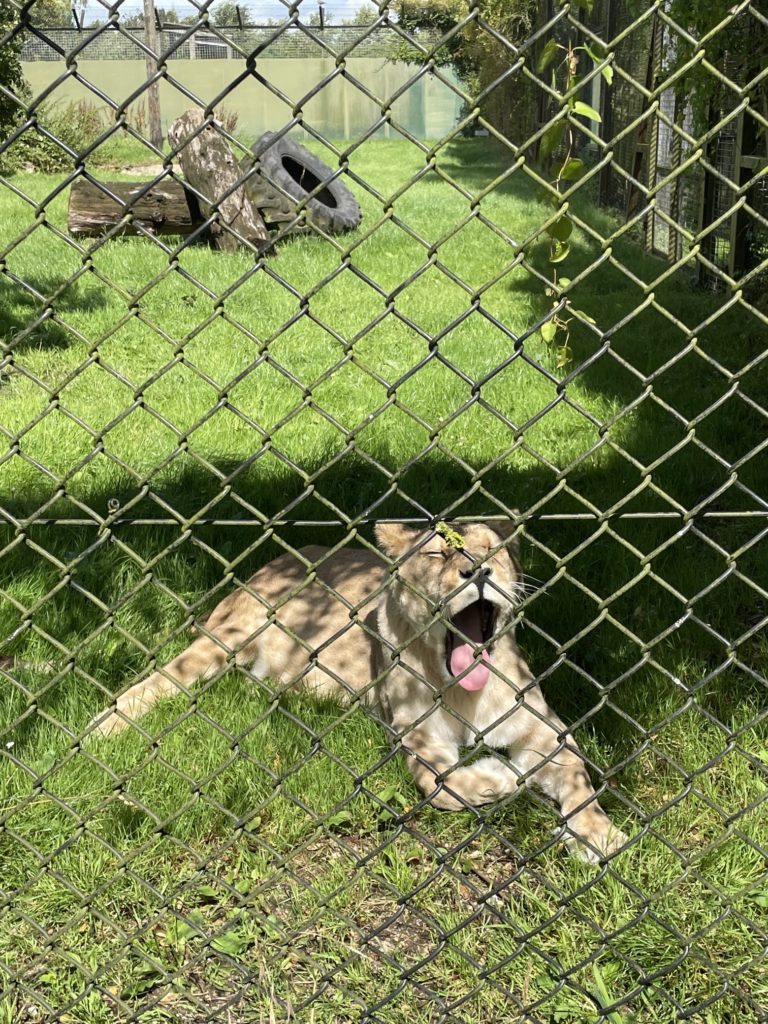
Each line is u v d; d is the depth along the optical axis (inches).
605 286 436.5
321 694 159.8
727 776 134.9
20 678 154.6
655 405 277.4
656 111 72.7
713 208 407.2
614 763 140.4
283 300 414.3
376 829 129.7
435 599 138.7
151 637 171.8
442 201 697.0
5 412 272.5
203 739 142.3
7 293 402.6
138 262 461.7
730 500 217.8
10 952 109.6
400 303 412.8
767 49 261.7
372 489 223.0
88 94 1196.5
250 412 277.3
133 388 82.2
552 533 204.4
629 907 113.7
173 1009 103.0
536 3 721.6
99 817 127.0
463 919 114.1
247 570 192.7
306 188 588.1
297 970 107.3
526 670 149.1
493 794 135.1
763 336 320.2
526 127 911.0
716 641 164.1
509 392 294.4
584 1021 101.1
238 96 1311.5
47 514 207.9
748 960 106.5
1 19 324.2
